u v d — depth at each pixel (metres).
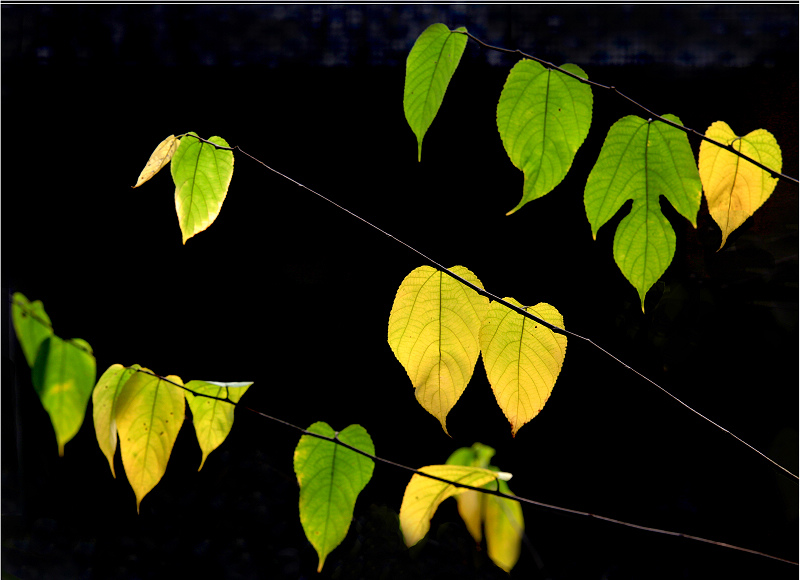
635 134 2.25
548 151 2.26
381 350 6.32
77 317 6.52
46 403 2.27
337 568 5.58
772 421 5.01
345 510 2.35
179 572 5.78
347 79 6.13
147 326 6.56
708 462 5.32
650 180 2.26
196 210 2.29
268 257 6.46
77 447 6.55
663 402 5.37
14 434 6.66
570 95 2.25
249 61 6.27
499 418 6.08
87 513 6.39
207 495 6.40
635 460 5.59
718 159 2.29
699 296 4.97
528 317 2.24
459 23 5.86
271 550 5.85
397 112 6.06
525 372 2.25
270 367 6.51
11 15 6.47
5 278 6.43
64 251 6.55
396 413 6.29
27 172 6.52
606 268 5.57
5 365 5.78
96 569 5.78
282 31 6.36
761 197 2.29
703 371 5.14
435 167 5.98
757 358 4.94
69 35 6.44
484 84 5.67
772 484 5.00
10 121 6.49
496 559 2.55
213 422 2.34
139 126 6.42
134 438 2.32
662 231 2.26
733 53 5.21
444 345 2.25
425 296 2.25
